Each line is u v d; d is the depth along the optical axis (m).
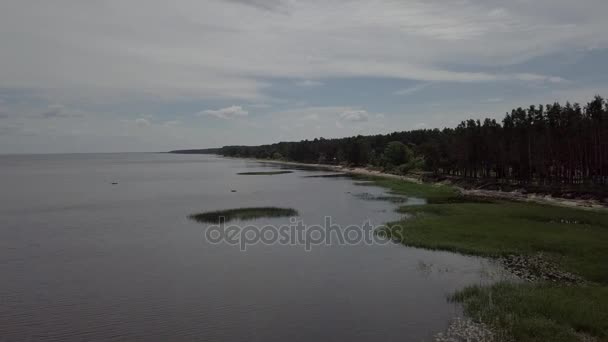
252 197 77.25
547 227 42.91
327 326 22.09
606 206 57.19
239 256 35.84
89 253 37.59
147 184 110.38
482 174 96.06
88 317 23.81
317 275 30.39
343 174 142.62
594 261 31.09
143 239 42.88
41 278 30.78
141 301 26.03
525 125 82.44
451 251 35.94
